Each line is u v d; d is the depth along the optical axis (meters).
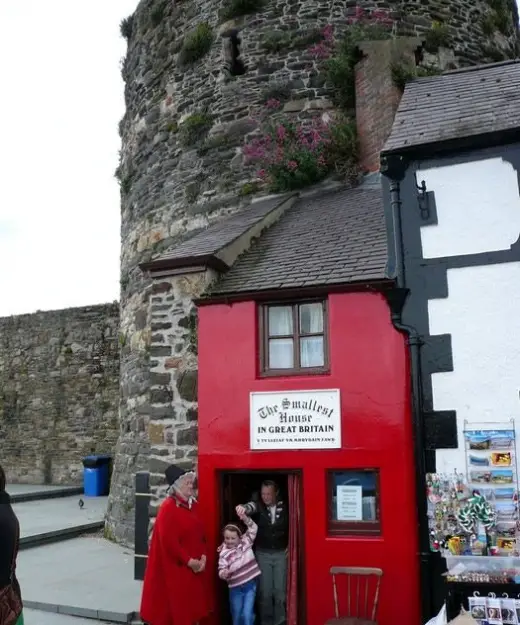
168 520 6.00
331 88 11.67
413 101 8.05
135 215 13.42
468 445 6.17
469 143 6.57
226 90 12.27
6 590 4.07
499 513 6.00
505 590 5.71
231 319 7.21
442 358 6.37
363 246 7.66
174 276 8.16
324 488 6.51
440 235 6.59
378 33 11.69
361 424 6.48
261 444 6.81
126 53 15.02
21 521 12.74
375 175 10.52
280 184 11.15
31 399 19.94
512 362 6.17
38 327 20.16
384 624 6.12
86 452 18.78
